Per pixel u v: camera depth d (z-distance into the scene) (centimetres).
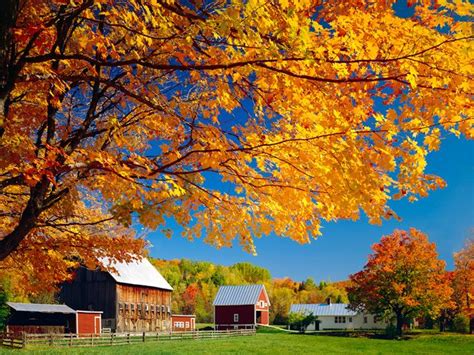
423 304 5609
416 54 449
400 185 521
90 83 707
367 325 9500
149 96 608
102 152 566
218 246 643
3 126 562
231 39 479
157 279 5828
